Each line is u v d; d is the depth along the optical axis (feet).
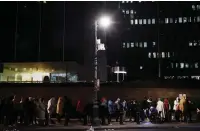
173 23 314.55
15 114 76.48
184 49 309.83
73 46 142.82
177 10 314.76
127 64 315.37
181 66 308.40
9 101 73.72
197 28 309.42
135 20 322.55
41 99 75.92
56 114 84.23
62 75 133.28
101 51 155.84
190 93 103.24
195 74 305.12
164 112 81.71
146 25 319.88
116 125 73.87
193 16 311.27
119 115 79.82
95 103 73.05
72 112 76.28
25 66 132.26
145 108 82.48
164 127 70.69
